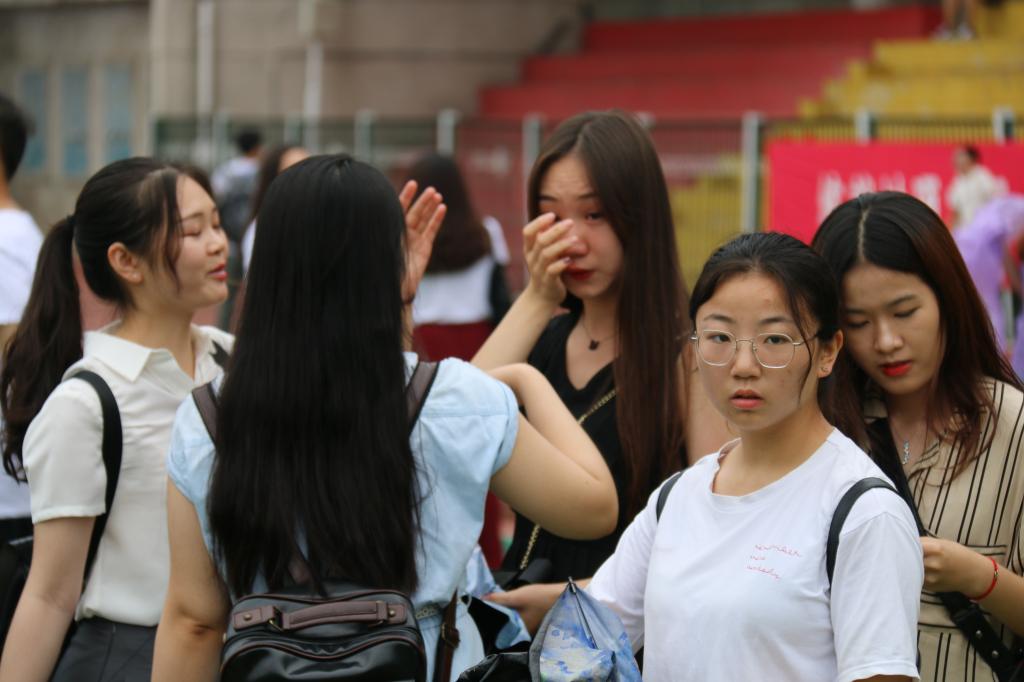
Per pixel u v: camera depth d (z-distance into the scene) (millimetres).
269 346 3387
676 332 4750
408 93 24844
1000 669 4012
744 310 3449
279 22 24172
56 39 26922
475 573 4402
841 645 3271
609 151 4777
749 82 21609
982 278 11992
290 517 3314
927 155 12766
